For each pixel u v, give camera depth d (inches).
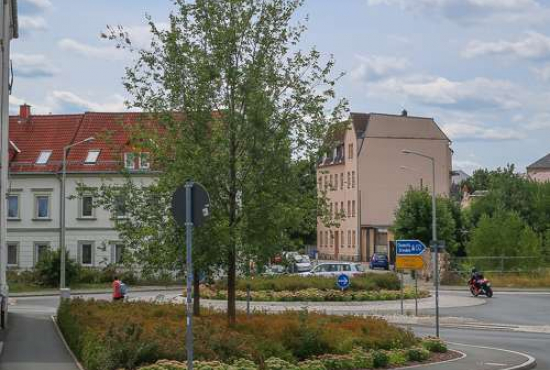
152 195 826.2
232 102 801.6
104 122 2647.6
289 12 813.9
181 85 799.7
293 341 744.3
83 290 2106.3
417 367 762.8
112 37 821.9
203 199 544.7
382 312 1514.5
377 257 3046.3
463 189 5502.0
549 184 3110.2
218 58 791.1
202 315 936.3
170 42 798.5
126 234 837.2
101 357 626.2
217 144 789.9
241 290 1706.4
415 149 3708.2
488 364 791.1
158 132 821.2
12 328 1151.0
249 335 729.0
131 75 820.6
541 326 1315.2
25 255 2514.8
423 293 1820.9
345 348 761.6
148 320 844.6
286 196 800.3
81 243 2502.5
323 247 4104.3
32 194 2524.6
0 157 1194.6
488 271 2315.5
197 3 805.2
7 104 1317.7
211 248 774.5
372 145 3659.0
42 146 2593.5
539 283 2244.1
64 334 998.4
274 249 802.2
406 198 2709.2
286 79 812.0
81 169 2513.5
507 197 3102.9
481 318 1446.9
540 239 2384.4
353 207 3683.6
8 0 1318.9
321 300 1684.3
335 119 823.7
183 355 643.5
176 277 869.2
